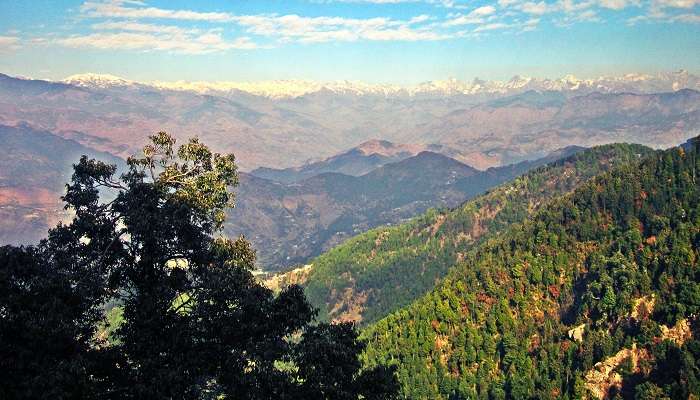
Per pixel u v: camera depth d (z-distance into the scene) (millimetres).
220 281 46938
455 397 163500
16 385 37094
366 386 44688
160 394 39000
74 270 48250
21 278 43031
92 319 46219
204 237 55250
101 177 55531
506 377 162000
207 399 48094
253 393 41375
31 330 37250
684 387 132125
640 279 166375
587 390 148375
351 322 48750
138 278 50719
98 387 41219
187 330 44656
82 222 50906
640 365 148000
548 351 165000
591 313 172125
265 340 44812
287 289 48219
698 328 147375
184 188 55031
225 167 57531
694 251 168625
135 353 43750
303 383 43094
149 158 56625
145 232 48500
